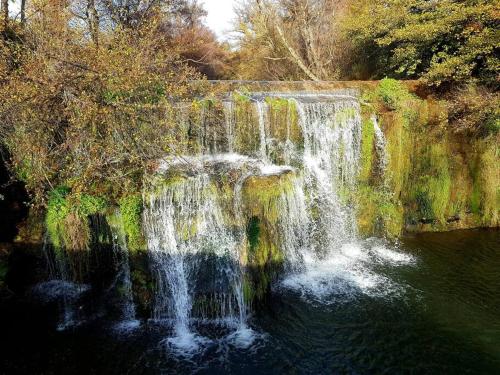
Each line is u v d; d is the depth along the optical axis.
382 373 7.03
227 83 14.46
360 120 12.13
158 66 11.56
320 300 9.09
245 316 8.57
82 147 9.34
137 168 9.32
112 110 9.30
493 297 9.15
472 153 12.95
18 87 8.65
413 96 13.34
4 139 9.20
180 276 8.80
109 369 7.18
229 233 8.77
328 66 21.58
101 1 16.34
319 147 12.16
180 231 8.83
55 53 9.76
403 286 9.63
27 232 9.41
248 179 9.44
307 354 7.49
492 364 7.22
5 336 8.06
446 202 12.87
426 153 12.77
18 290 9.23
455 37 13.89
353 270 10.41
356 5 19.73
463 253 11.27
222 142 11.95
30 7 11.31
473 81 13.09
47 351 7.66
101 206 8.92
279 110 11.87
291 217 10.01
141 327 8.38
